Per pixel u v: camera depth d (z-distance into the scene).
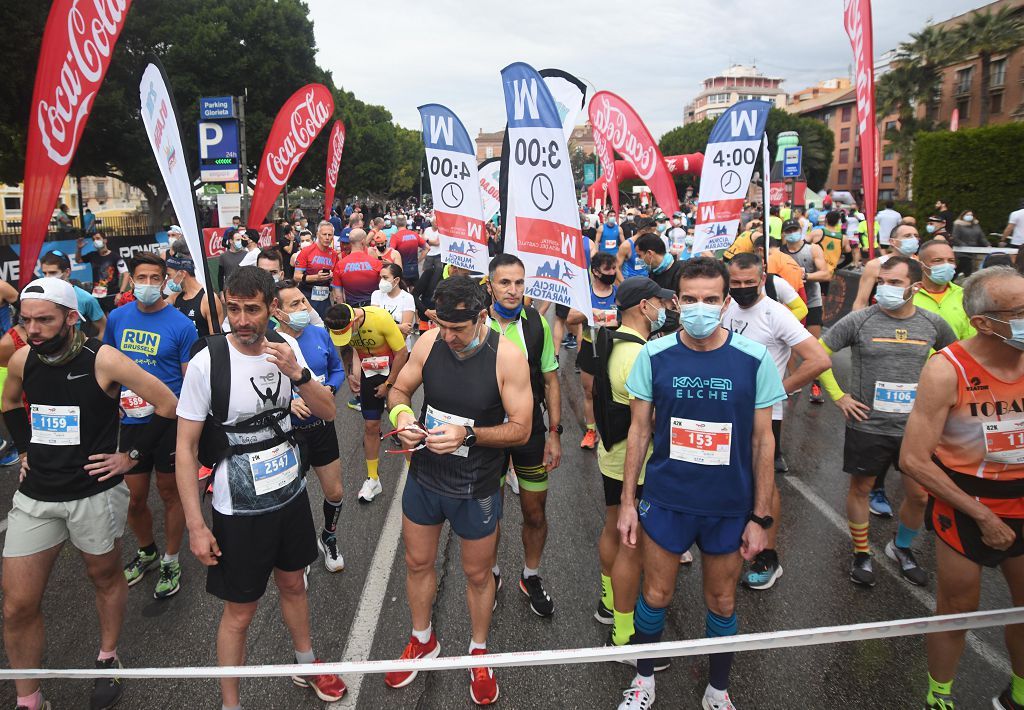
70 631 3.48
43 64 4.14
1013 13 40.41
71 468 2.77
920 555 4.24
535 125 3.86
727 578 2.69
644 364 2.77
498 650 3.28
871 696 2.95
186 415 2.57
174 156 3.83
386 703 2.93
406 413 2.84
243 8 30.84
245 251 9.27
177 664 3.20
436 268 7.45
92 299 5.42
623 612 3.08
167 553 3.77
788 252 8.23
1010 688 2.79
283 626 3.51
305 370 2.63
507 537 4.54
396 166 78.81
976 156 13.79
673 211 8.49
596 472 5.70
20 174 21.56
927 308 4.38
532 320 3.55
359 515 4.85
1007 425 2.55
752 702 2.91
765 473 2.61
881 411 3.77
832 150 65.69
